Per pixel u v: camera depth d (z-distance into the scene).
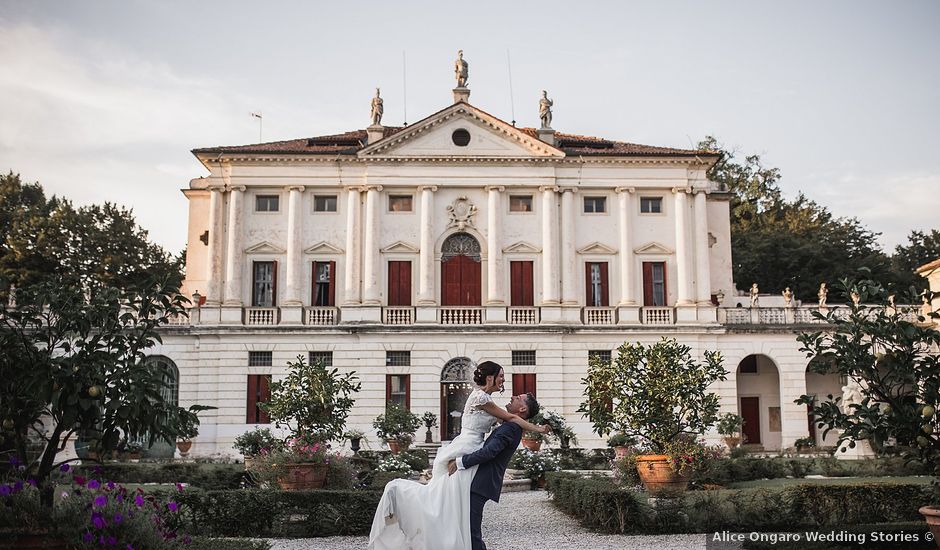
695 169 48.38
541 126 49.00
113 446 11.73
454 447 9.61
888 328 13.30
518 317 46.16
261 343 45.16
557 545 16.39
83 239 60.38
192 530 17.25
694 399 23.34
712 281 49.66
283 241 47.09
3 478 10.73
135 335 12.66
